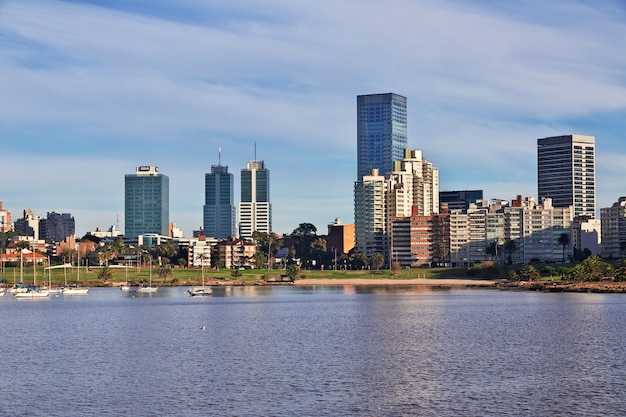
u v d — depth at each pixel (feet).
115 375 465.47
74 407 385.50
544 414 366.84
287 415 368.27
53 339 650.43
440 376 455.22
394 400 395.14
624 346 569.64
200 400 397.80
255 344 602.85
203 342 618.03
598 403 385.29
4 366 502.38
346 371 474.08
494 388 419.95
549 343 590.14
